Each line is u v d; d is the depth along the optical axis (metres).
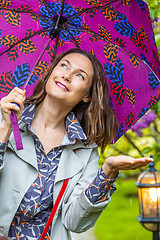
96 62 2.64
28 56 2.78
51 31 2.76
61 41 2.84
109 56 2.82
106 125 2.74
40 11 2.73
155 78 2.81
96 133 2.70
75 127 2.58
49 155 2.49
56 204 2.41
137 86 2.85
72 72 2.51
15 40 2.77
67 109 2.54
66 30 2.79
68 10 2.70
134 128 4.42
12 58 2.77
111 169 2.28
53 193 2.42
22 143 2.42
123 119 2.89
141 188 3.94
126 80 2.84
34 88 2.62
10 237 2.38
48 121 2.55
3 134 2.22
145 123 4.39
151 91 2.84
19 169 2.39
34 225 2.41
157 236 3.95
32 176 2.40
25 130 2.45
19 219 2.39
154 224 3.90
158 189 3.91
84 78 2.54
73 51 2.64
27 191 2.38
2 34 2.75
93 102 2.69
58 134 2.56
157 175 3.94
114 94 2.86
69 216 2.44
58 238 2.48
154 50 2.66
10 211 2.35
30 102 2.54
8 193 2.37
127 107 2.87
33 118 2.54
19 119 2.28
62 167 2.47
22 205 2.38
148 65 2.77
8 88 2.75
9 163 2.39
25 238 2.39
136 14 2.63
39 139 2.48
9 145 2.38
